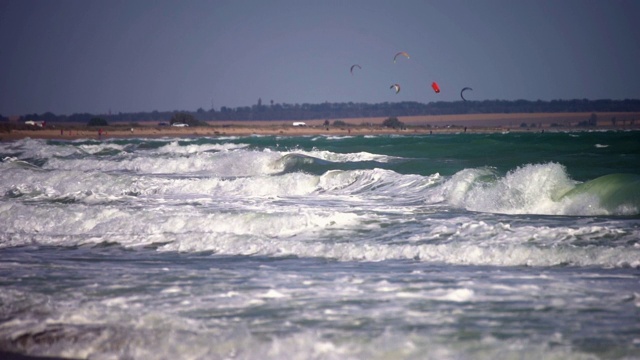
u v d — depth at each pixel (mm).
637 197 70375
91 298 43719
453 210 76625
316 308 39844
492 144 181125
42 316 39500
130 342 34594
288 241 59781
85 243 65250
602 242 54906
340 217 69375
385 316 37812
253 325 37000
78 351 34000
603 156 134125
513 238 57469
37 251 62375
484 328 35312
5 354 34125
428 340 33469
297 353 32188
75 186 111125
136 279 48844
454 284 44500
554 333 34312
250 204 85875
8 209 81312
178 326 36781
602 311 37781
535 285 43594
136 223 72062
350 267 51312
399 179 98562
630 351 31578
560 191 75688
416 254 54156
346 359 31359
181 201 90938
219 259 56062
